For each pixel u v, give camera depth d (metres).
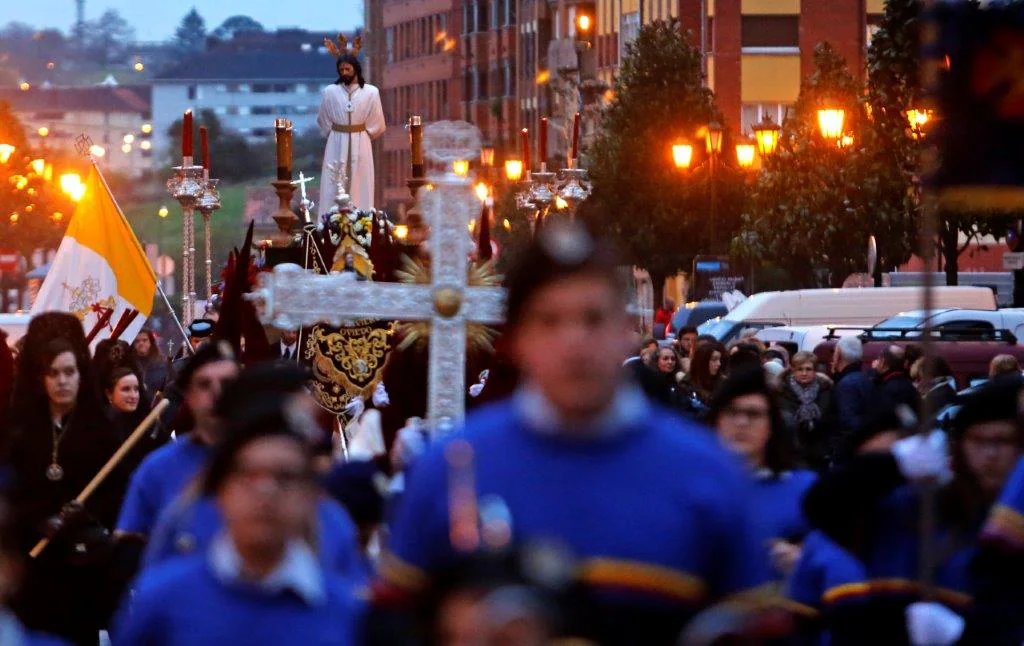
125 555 12.28
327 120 28.56
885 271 66.94
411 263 14.70
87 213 21.31
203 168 30.66
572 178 31.42
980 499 10.80
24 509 14.38
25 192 103.38
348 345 18.48
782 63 100.81
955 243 55.66
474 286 12.90
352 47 29.27
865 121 62.03
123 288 21.38
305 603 8.77
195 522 10.21
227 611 8.70
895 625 10.57
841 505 10.56
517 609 5.77
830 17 100.38
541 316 6.82
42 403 14.54
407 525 6.96
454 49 162.88
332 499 10.97
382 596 6.98
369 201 29.02
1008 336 40.22
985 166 10.42
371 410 15.49
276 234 22.16
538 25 143.88
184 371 12.18
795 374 25.59
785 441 11.93
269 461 8.52
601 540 6.79
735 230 84.19
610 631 6.75
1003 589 10.14
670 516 6.81
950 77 10.44
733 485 6.90
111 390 17.64
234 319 18.47
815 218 63.66
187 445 12.27
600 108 94.81
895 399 18.05
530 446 6.88
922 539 10.20
